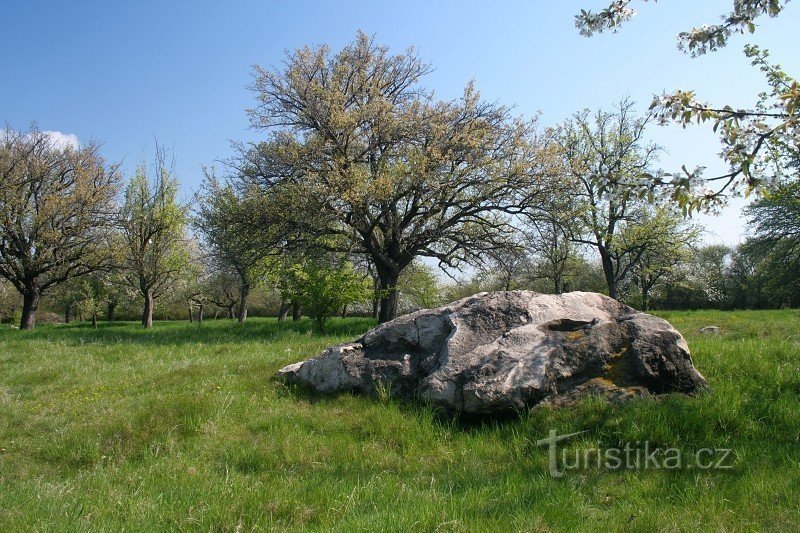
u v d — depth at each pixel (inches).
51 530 172.1
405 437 270.7
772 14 211.5
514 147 878.4
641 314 326.6
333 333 766.5
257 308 2196.1
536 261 1358.3
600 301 347.6
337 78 925.2
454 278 1032.2
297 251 840.9
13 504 201.8
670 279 1640.0
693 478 211.0
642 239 1321.4
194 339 714.2
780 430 245.9
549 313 326.6
